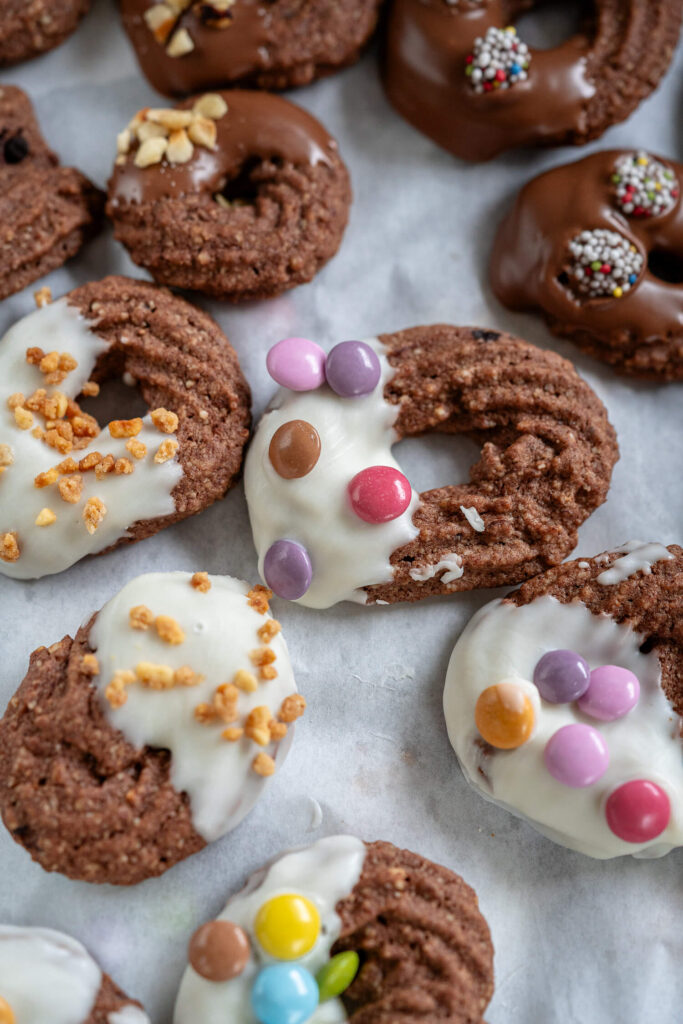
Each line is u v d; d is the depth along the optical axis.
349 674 0.27
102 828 0.24
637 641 0.26
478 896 0.26
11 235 0.27
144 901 0.25
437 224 0.29
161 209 0.27
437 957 0.24
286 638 0.27
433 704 0.27
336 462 0.26
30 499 0.26
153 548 0.27
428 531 0.26
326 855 0.25
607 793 0.25
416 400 0.27
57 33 0.29
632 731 0.26
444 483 0.28
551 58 0.28
